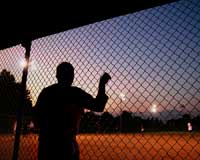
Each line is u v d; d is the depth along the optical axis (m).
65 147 2.66
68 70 2.89
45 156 2.69
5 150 7.41
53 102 2.79
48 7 3.08
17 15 3.41
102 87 2.67
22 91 3.60
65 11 3.03
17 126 3.51
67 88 2.80
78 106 2.77
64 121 2.71
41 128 2.82
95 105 2.63
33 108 2.92
